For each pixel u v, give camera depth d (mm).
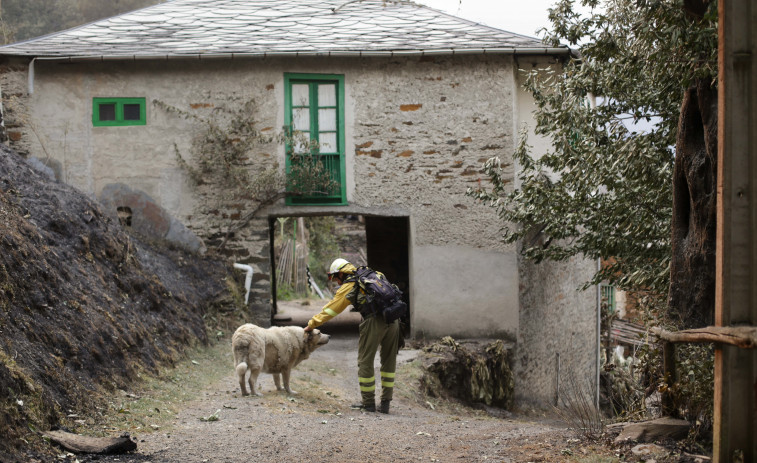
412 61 11773
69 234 8258
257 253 11758
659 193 7723
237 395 7238
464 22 13211
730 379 3250
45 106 11492
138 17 13445
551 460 4594
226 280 11328
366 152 11766
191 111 11648
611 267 8891
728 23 3158
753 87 3152
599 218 8500
